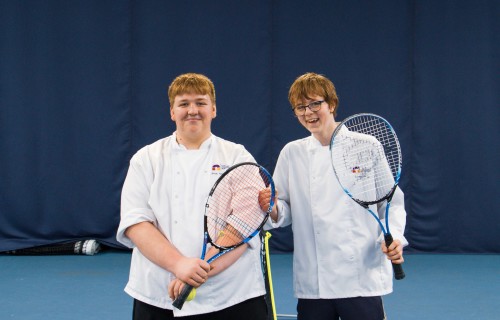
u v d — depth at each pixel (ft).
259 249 7.74
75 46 22.35
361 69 22.58
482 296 16.39
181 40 22.45
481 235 22.67
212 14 22.44
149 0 22.36
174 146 7.55
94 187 22.65
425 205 22.72
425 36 22.50
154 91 22.47
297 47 22.54
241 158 7.66
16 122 22.49
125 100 22.48
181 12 22.40
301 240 9.32
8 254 22.11
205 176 7.48
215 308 7.18
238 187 7.55
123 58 22.38
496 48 22.45
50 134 22.56
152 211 7.47
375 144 9.24
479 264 20.75
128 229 7.34
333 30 22.54
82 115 22.50
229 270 7.27
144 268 7.31
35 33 22.30
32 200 22.66
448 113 22.61
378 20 22.54
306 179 9.37
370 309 9.02
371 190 9.17
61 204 22.68
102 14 22.30
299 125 22.49
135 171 7.57
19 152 22.54
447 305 15.48
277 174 9.64
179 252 7.15
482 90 22.52
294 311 14.78
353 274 8.96
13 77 22.36
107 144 22.54
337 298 9.03
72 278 18.42
